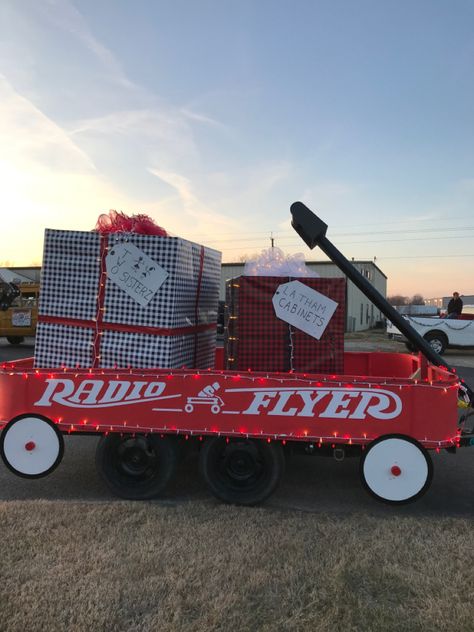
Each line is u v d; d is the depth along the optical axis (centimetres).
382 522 352
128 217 411
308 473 482
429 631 235
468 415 437
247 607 250
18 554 296
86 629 232
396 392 375
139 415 391
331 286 410
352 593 262
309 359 409
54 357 409
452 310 1661
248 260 432
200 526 339
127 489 402
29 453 407
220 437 391
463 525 349
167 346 395
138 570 279
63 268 405
